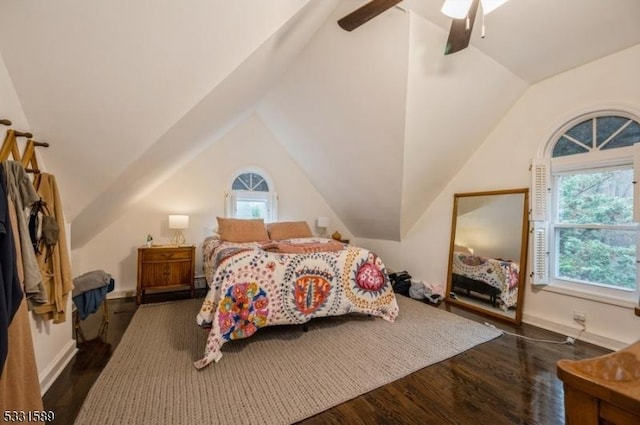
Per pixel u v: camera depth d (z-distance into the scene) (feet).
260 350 7.08
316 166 14.35
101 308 10.06
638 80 7.04
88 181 6.25
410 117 8.64
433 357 6.79
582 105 8.07
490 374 6.11
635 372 1.72
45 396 5.22
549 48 7.55
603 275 7.86
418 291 12.04
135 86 5.25
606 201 7.84
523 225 9.29
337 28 7.78
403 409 5.00
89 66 4.80
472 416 4.83
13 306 3.39
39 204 4.93
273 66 8.34
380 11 5.53
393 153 9.98
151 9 4.63
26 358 3.58
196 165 13.41
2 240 3.26
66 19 4.28
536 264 8.71
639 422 1.36
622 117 7.42
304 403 5.09
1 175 3.38
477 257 10.65
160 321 8.89
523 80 8.98
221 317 6.76
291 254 8.38
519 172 9.59
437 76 7.95
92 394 5.20
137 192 9.97
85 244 11.00
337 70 9.04
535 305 9.03
